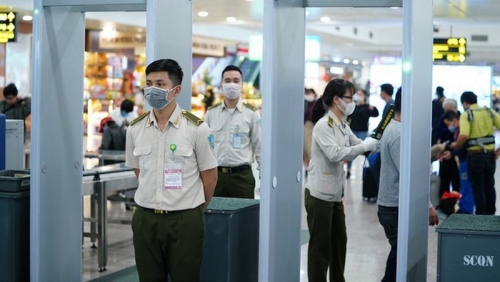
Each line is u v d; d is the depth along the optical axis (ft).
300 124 15.70
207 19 29.50
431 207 16.07
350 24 49.83
